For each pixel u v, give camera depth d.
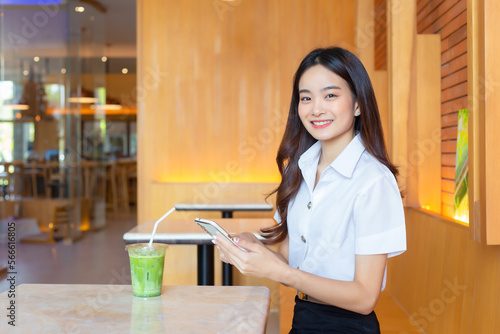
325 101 1.35
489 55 1.70
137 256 1.24
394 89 3.14
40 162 7.44
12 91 7.48
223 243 1.16
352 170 1.33
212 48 4.85
